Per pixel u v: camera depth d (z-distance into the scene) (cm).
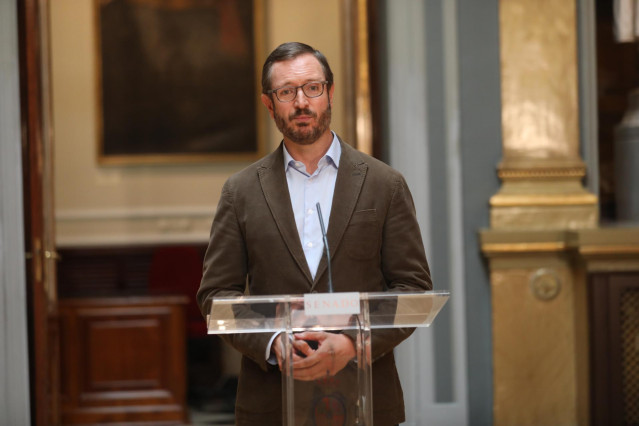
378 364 301
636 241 548
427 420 586
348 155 310
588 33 595
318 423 265
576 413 581
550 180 589
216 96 1089
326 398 266
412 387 587
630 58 627
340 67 1064
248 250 305
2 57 561
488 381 589
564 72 591
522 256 577
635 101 614
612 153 620
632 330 558
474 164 590
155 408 726
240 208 308
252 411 296
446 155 590
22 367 561
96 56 1074
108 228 1074
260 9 1080
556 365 580
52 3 1070
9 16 561
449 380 589
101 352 727
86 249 1058
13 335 561
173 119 1087
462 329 587
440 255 590
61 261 1057
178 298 739
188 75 1088
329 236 298
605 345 555
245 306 259
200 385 949
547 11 591
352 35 630
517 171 586
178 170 1088
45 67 603
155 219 1080
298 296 262
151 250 1069
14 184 562
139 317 732
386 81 602
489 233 572
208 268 307
